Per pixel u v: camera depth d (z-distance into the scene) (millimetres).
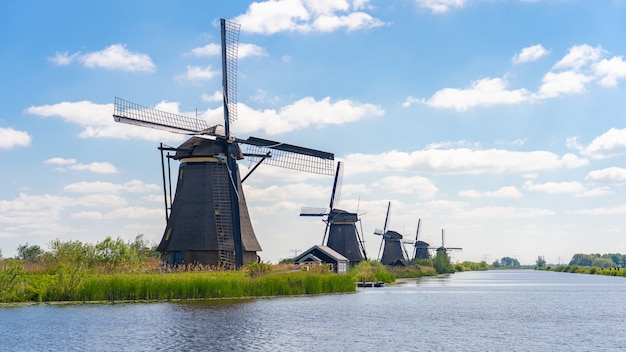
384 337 38125
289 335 37875
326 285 72750
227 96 69812
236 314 46375
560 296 80375
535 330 42250
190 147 69750
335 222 121250
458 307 59969
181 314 45531
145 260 71188
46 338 35344
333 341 36219
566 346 35688
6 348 32656
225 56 69938
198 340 35312
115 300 53000
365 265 117188
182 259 67375
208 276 58625
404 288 98125
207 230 67750
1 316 43531
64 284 52188
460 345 35656
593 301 70750
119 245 60688
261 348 33531
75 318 42875
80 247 59312
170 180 69188
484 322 46625
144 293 54094
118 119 61906
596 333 41000
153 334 36938
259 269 64688
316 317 47094
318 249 98375
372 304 60219
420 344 35781
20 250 93000
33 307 48281
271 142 72250
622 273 183250
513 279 161125
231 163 69000
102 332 37375
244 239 69562
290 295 64625
